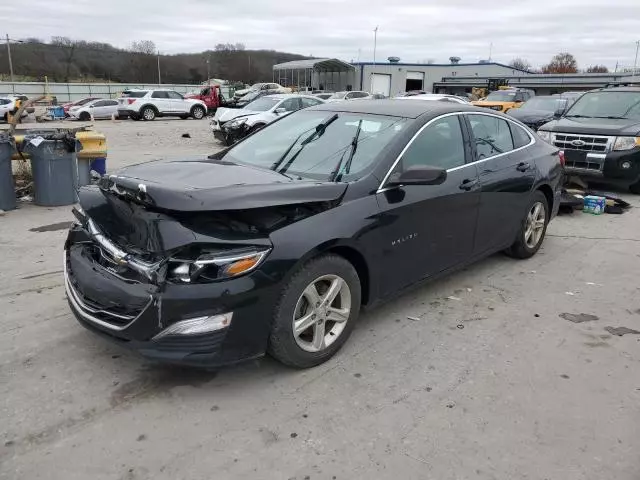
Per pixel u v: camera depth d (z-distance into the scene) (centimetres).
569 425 295
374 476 256
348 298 355
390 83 5962
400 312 432
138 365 347
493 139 495
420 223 396
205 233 292
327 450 273
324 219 331
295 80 6631
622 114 974
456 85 5653
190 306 287
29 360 350
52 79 6938
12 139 752
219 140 1680
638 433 290
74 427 287
